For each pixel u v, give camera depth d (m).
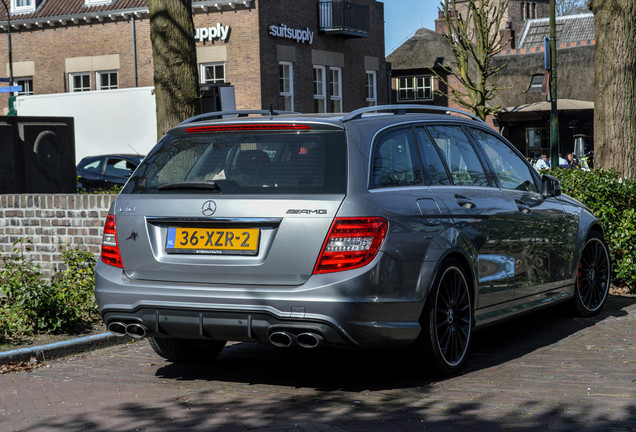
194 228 5.32
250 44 28.42
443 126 6.27
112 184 20.91
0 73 33.12
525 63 44.06
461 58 35.41
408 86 44.84
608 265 8.10
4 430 4.72
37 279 8.00
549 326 7.45
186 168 5.52
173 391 5.51
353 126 5.38
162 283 5.35
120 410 5.06
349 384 5.57
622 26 11.24
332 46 32.53
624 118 11.30
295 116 5.57
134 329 5.46
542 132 41.97
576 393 5.09
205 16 29.03
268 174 5.27
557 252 7.21
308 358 6.43
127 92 22.45
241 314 5.10
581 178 9.48
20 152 10.72
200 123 5.68
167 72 10.32
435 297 5.47
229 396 5.33
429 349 5.47
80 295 8.16
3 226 9.48
